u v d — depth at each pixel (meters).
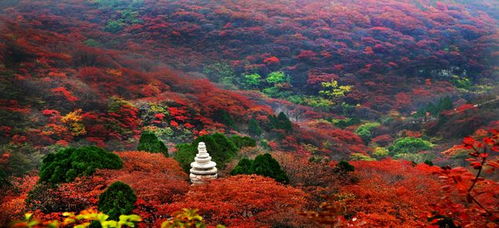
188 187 13.35
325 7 105.75
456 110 50.12
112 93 46.53
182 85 54.84
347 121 59.97
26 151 29.02
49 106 38.94
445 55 88.12
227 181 13.51
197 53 85.69
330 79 76.94
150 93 48.28
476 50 92.12
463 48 92.81
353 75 79.06
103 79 48.91
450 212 6.18
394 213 11.98
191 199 11.91
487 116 44.44
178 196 12.64
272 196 12.30
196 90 54.47
